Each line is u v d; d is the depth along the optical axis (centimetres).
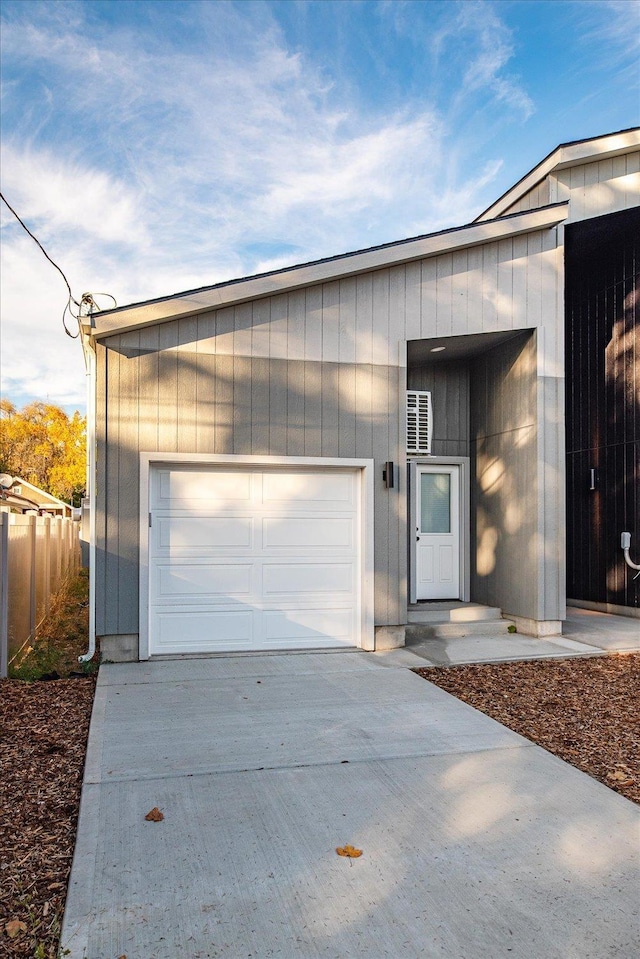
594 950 279
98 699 634
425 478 1107
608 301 1157
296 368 841
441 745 526
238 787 443
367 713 603
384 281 877
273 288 818
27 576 930
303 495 851
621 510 1126
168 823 390
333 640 857
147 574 786
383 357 875
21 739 529
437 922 298
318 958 273
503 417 1011
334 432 852
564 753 512
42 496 2327
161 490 806
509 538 997
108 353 779
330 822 394
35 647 944
